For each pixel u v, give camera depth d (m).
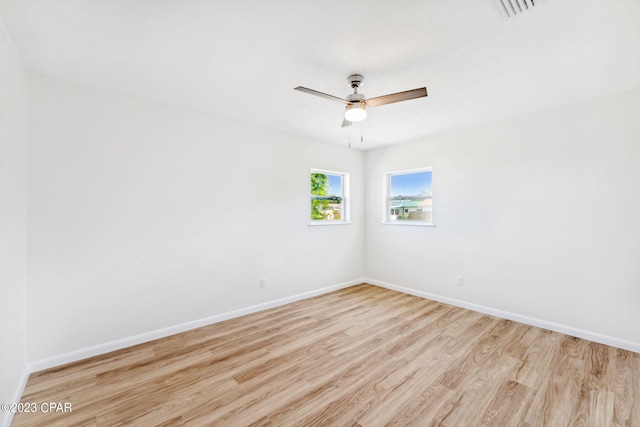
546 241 3.11
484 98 2.80
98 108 2.58
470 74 2.33
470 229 3.73
